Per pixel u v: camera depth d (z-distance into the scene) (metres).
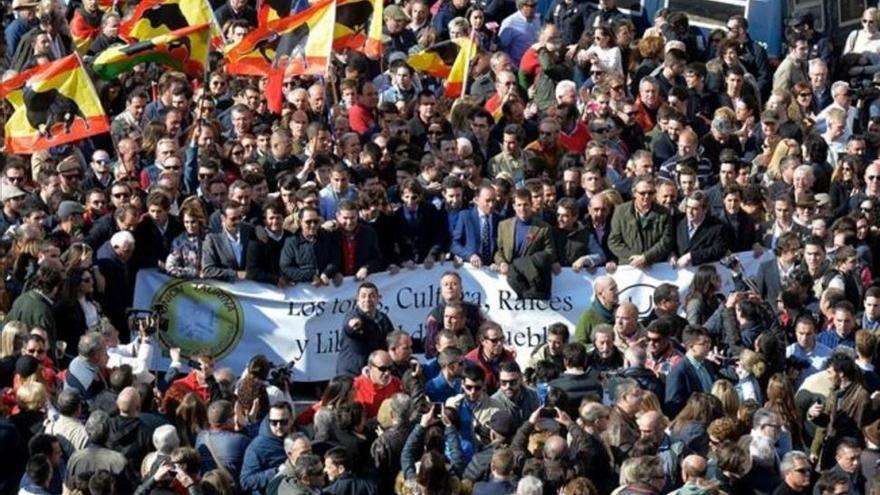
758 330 35.53
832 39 47.97
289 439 31.75
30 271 35.09
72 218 36.03
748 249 37.69
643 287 37.22
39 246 35.19
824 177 40.03
